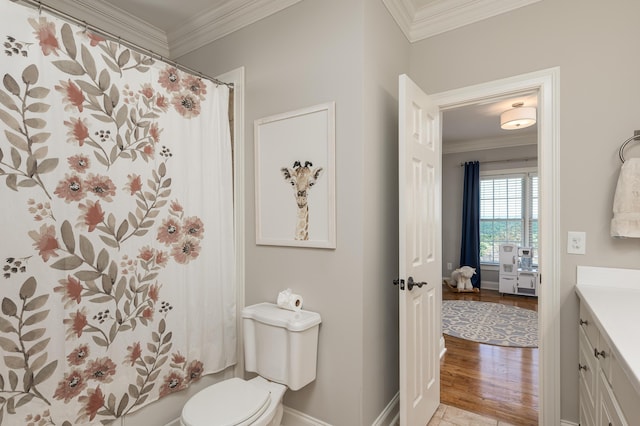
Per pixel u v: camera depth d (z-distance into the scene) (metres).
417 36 2.17
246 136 2.07
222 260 2.00
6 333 1.22
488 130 4.98
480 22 1.97
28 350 1.27
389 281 1.94
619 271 1.61
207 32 2.29
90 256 1.44
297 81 1.84
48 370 1.32
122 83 1.54
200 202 1.88
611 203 1.63
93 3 2.11
